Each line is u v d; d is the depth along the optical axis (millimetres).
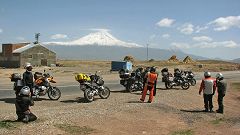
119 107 17969
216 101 25031
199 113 18953
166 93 25859
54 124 13453
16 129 12344
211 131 15250
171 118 17078
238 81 46781
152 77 20469
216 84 19641
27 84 17906
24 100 13438
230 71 82688
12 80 17938
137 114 16875
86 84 20172
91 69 74500
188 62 136250
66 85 31297
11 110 16391
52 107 17703
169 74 29938
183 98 23766
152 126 15086
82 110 16625
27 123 13273
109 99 21297
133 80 25578
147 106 18969
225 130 15672
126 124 14898
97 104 19047
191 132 14711
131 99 21641
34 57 88062
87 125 13930
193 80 33969
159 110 18422
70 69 73125
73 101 20312
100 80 21094
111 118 15508
